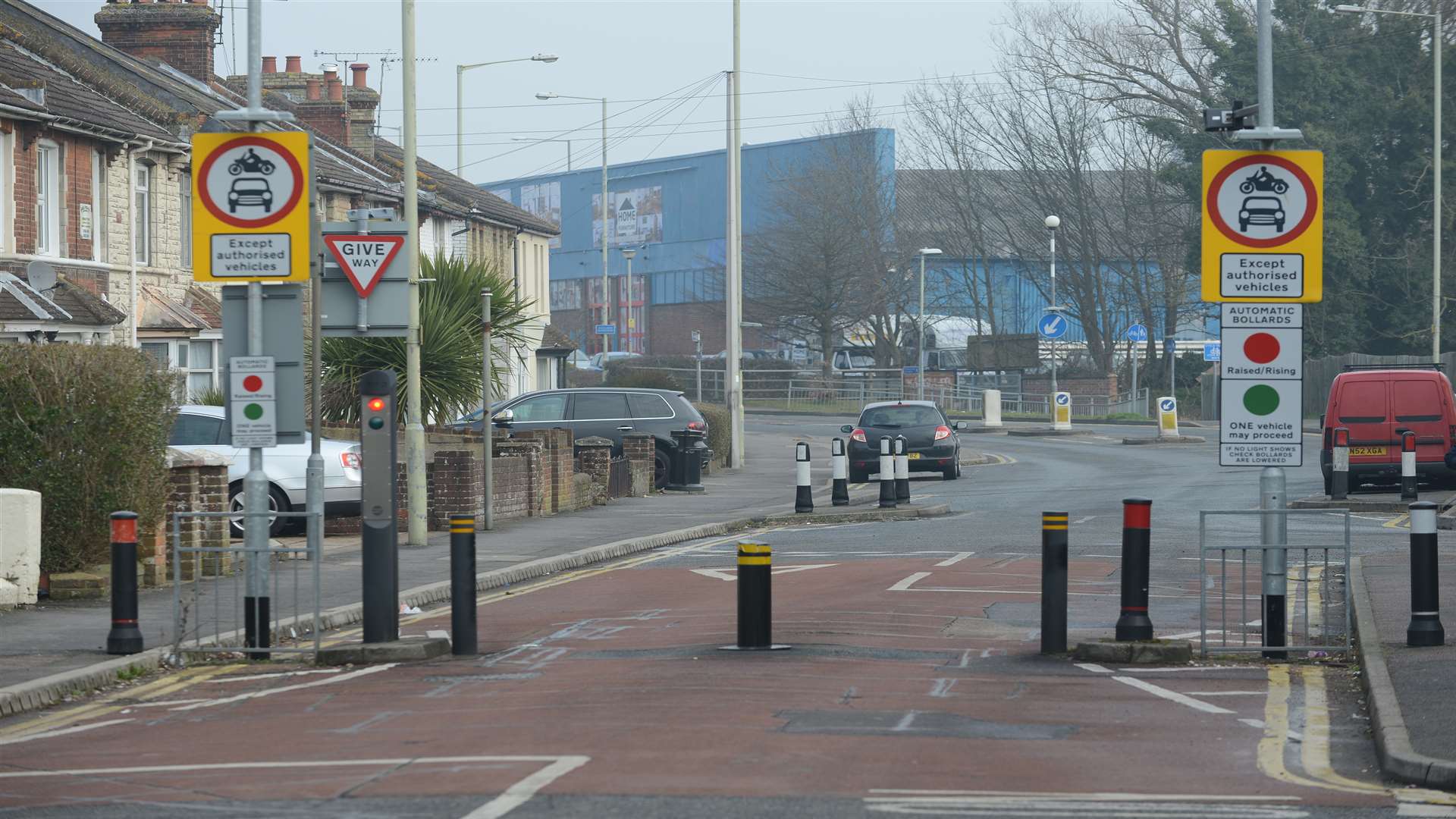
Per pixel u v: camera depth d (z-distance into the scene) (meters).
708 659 18.98
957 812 11.55
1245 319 19.14
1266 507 19.25
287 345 20.19
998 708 15.85
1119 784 12.55
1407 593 23.38
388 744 14.29
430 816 11.44
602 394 51.53
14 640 20.41
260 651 19.72
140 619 22.55
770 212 133.88
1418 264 89.56
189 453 27.58
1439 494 43.72
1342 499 40.97
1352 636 20.72
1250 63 91.94
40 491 24.88
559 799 11.87
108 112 47.56
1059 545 19.36
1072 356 122.00
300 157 20.03
